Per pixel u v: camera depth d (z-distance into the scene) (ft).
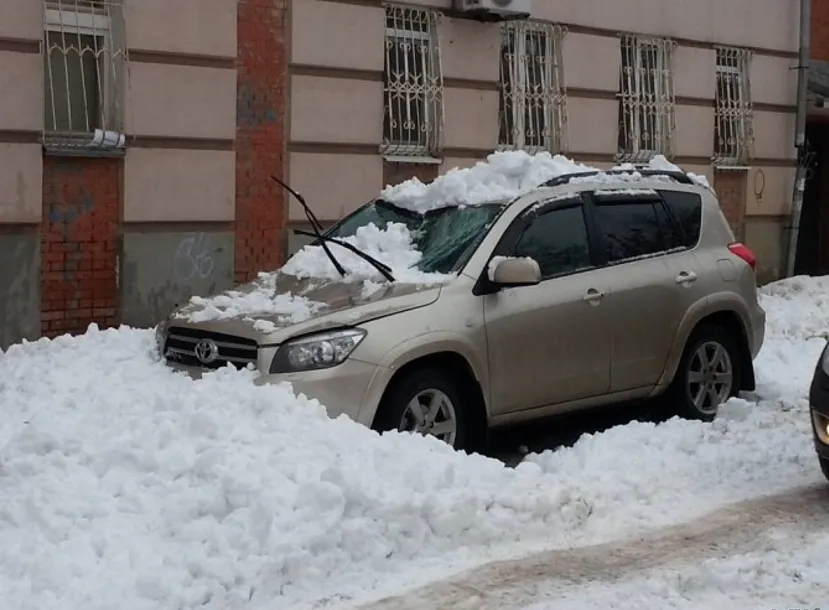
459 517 18.92
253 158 39.60
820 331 45.55
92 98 36.11
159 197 37.27
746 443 25.62
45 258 35.14
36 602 15.69
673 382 28.35
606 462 23.88
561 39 48.42
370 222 27.55
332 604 16.57
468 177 27.22
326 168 41.39
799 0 58.65
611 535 19.84
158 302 37.60
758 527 20.36
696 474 23.44
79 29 35.58
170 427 20.21
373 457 20.08
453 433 23.65
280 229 40.47
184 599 16.02
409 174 43.98
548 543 19.35
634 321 26.78
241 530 17.54
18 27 33.83
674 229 28.71
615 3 50.34
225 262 39.04
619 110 51.52
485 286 24.22
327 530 17.78
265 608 16.34
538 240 25.67
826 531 20.16
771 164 58.18
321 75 41.04
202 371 23.20
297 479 18.83
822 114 61.11
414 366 23.07
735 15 55.67
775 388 32.94
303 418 20.84
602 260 26.68
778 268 59.00
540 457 24.82
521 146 47.55
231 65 38.68
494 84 46.29
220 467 18.71
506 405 24.47
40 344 28.12
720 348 29.45
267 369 22.09
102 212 36.22
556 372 25.27
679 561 18.58
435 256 25.17
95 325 29.25
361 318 22.57
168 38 37.06
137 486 18.58
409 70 44.11
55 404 22.65
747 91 56.90
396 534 18.31
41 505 17.67
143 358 25.12
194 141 38.01
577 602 16.74
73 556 16.74
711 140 55.11
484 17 45.39
